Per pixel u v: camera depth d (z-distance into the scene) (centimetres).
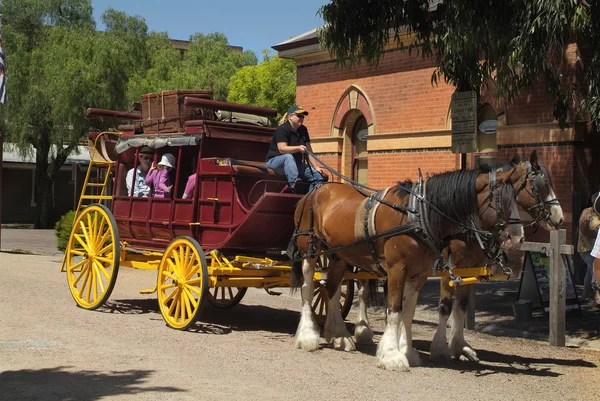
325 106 1994
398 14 1168
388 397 631
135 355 764
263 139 1038
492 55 1062
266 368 728
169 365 723
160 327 948
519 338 996
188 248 948
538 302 1138
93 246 1101
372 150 1858
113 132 1172
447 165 1672
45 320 958
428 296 1356
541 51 988
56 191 4481
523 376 743
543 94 1477
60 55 3500
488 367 785
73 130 3512
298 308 1209
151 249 1056
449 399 634
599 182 1445
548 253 951
